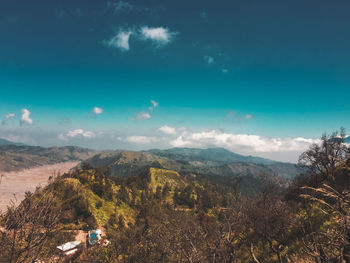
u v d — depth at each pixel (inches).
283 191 1325.0
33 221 392.8
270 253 852.0
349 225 284.7
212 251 609.3
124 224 4451.3
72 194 4379.9
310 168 1524.4
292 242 725.9
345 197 306.0
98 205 4960.6
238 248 1023.6
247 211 714.2
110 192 5925.2
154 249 1365.7
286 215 708.0
